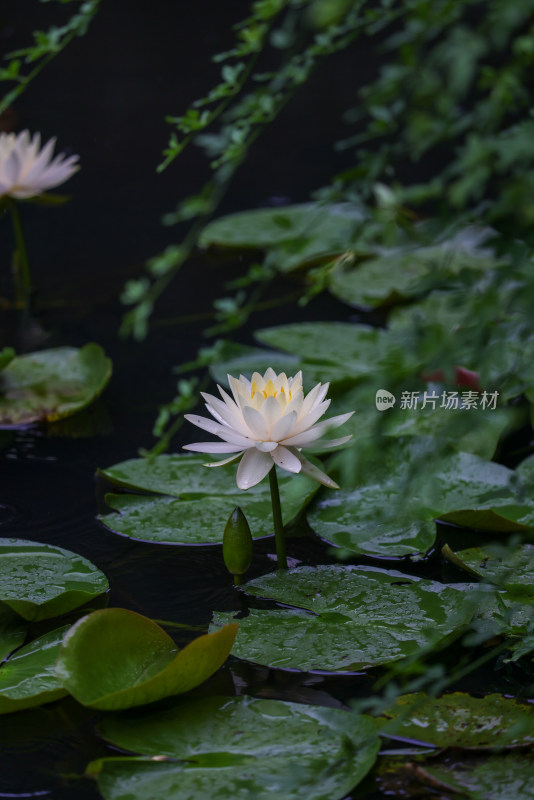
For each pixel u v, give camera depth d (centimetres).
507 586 194
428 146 176
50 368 229
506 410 185
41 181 241
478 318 174
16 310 245
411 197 180
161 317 243
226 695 185
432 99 173
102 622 185
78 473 212
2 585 193
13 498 208
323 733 181
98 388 223
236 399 193
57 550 198
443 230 177
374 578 196
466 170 175
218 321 242
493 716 182
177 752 180
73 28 209
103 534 203
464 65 167
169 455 213
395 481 207
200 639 182
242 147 187
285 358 231
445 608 191
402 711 183
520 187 172
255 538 201
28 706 183
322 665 186
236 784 177
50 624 193
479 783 178
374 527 202
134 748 180
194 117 190
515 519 201
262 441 192
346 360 228
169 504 206
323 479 192
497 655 189
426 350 175
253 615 192
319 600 193
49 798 179
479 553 198
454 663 189
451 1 172
